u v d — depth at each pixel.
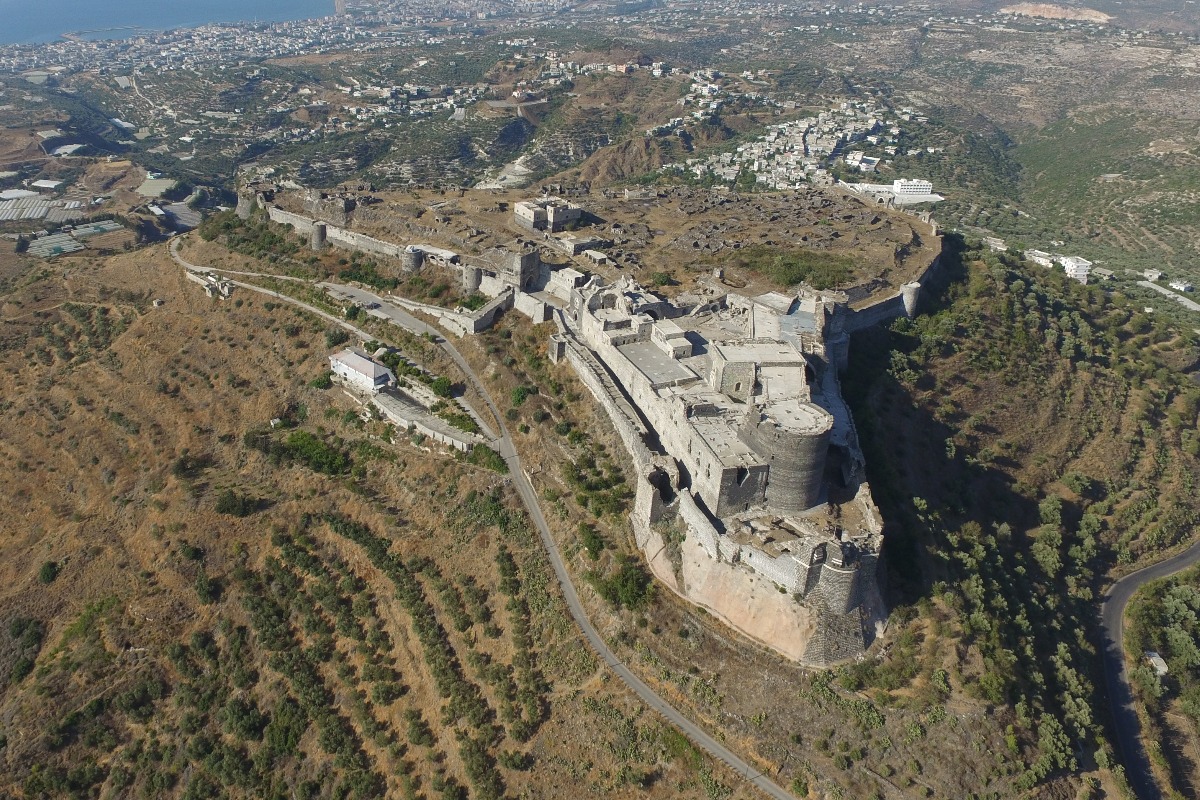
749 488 105.50
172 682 122.12
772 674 98.88
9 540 152.88
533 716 104.69
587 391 144.50
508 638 115.19
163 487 151.00
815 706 95.94
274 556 134.12
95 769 113.62
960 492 137.88
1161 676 122.06
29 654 128.88
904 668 97.62
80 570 139.62
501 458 139.38
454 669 113.69
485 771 101.31
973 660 99.25
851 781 91.38
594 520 125.19
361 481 144.75
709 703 100.25
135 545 141.25
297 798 106.69
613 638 110.06
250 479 150.75
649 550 115.56
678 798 94.50
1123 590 139.50
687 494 112.56
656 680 104.38
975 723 93.62
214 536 138.00
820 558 96.69
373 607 124.56
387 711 112.62
